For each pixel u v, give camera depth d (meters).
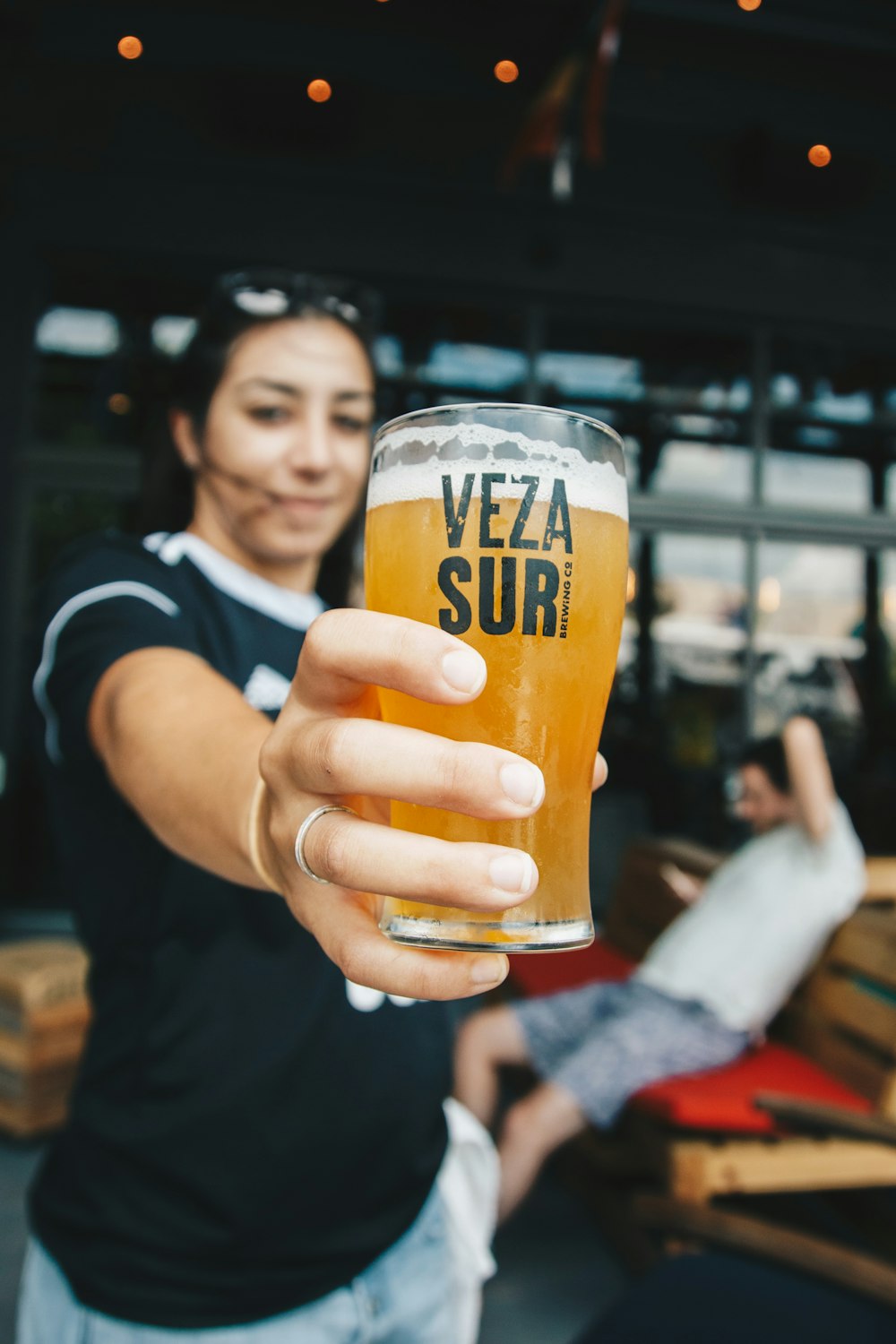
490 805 0.44
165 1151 0.82
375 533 0.62
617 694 5.20
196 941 0.84
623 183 5.07
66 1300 0.83
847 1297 1.30
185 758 0.64
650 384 5.21
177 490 1.22
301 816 0.49
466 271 4.92
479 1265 1.08
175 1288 0.81
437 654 0.44
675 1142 1.99
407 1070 0.93
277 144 4.66
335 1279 0.87
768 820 2.48
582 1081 2.03
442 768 0.44
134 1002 0.84
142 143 4.61
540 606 0.55
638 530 5.14
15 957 2.77
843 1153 1.95
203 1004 0.83
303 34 4.75
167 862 0.82
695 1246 1.94
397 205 4.86
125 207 4.62
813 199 5.16
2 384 4.53
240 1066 0.83
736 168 5.19
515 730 0.55
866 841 5.28
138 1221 0.82
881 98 5.36
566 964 3.09
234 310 1.07
